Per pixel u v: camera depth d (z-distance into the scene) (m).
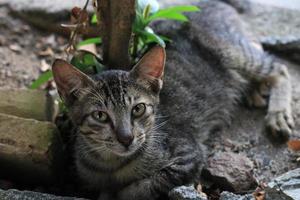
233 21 1.01
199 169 0.84
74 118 0.81
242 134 0.92
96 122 0.79
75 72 0.79
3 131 0.81
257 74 0.98
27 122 0.82
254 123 0.94
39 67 1.01
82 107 0.80
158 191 0.81
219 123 0.94
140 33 0.86
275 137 0.90
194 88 0.91
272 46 1.03
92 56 0.87
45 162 0.80
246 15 1.10
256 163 0.87
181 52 0.93
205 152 0.88
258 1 1.14
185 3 1.08
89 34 0.94
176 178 0.82
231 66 0.97
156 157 0.82
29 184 0.85
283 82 0.97
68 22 1.07
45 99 0.86
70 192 0.85
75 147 0.83
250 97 0.98
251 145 0.90
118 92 0.79
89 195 0.85
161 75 0.81
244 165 0.84
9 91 0.87
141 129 0.79
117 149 0.78
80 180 0.85
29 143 0.80
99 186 0.84
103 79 0.80
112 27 0.83
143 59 0.79
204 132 0.91
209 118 0.93
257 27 1.08
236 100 0.97
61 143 0.84
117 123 0.78
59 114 0.89
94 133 0.79
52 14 1.07
